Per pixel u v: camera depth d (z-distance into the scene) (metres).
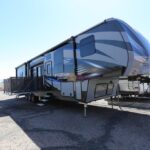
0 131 5.25
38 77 10.71
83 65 7.32
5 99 15.18
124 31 5.83
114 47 6.01
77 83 7.59
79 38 7.59
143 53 6.36
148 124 5.68
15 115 7.68
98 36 6.62
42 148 3.93
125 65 5.64
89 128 5.41
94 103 10.79
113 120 6.34
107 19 6.32
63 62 8.62
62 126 5.69
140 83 10.59
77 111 8.30
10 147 4.02
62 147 3.96
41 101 12.03
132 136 4.59
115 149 3.81
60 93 8.90
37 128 5.51
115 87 8.23
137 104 9.65
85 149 3.84
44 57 10.62
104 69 6.33
